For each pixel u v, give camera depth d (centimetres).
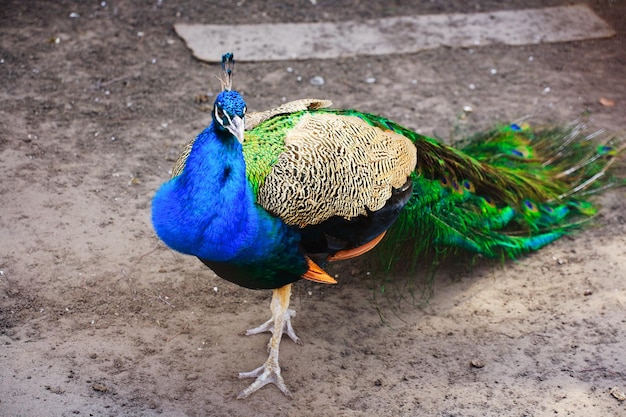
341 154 515
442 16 1130
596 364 566
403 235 619
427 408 523
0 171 746
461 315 622
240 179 467
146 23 1062
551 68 1020
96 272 632
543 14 1148
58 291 608
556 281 661
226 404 518
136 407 506
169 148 812
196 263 660
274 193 485
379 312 621
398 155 562
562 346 585
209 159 461
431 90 954
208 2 1130
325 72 974
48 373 527
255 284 518
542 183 722
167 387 528
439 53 1038
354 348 582
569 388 543
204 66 974
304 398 529
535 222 698
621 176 797
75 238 667
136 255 658
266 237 482
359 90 941
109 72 947
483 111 912
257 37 1038
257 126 524
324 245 525
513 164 738
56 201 712
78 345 557
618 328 602
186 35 1030
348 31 1072
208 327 592
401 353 578
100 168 770
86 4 1102
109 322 585
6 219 679
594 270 672
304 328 600
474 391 540
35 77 922
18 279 614
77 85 915
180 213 468
